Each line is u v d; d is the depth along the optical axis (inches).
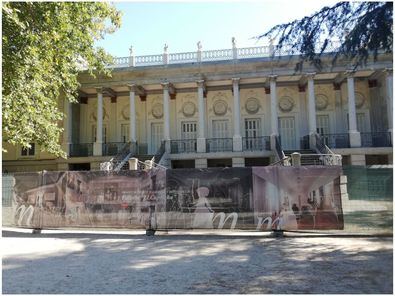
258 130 1176.2
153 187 445.1
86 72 1125.1
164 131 1115.9
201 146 1091.9
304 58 405.7
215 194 430.6
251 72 1086.4
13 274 251.6
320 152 965.2
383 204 409.7
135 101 1241.4
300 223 411.5
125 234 443.8
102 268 267.0
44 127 651.5
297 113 1160.2
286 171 420.5
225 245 360.2
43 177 479.8
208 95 1209.4
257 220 418.3
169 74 1120.2
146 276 242.1
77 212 460.1
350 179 418.3
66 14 580.1
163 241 391.5
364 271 245.0
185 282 225.9
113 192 454.9
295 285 215.8
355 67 395.5
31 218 473.7
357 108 1141.7
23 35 501.0
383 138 1054.4
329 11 358.0
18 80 523.5
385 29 323.0
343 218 409.4
